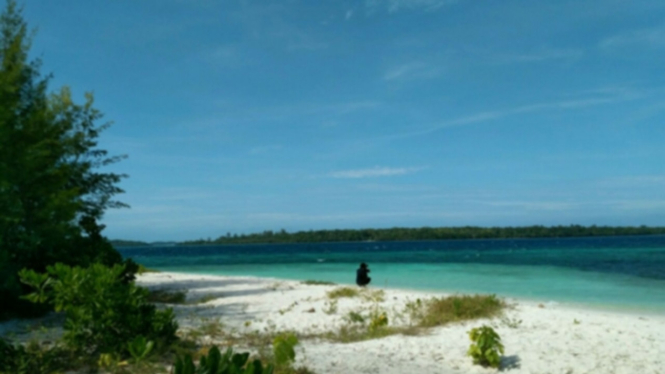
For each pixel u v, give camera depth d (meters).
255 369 3.76
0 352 6.44
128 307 7.44
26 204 13.37
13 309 11.30
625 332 10.30
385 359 8.26
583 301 16.72
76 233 14.38
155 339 7.61
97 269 7.67
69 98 17.88
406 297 16.81
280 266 44.28
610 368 7.90
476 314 12.17
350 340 10.15
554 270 30.50
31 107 15.16
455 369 7.90
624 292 19.12
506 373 7.74
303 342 9.73
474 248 87.62
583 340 9.60
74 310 7.25
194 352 7.76
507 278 25.88
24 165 12.95
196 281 24.97
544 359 8.37
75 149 17.81
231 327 11.30
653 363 8.16
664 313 14.07
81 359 6.98
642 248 67.44
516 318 11.79
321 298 16.97
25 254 12.16
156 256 93.50
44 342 8.30
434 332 10.59
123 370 6.62
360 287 20.66
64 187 17.44
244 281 24.92
